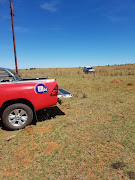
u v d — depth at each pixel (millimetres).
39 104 4219
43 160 2805
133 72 20344
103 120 4586
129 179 2314
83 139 3496
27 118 4133
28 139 3592
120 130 3877
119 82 12039
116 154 2934
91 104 6301
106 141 3398
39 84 4180
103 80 13867
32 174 2477
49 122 4559
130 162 2689
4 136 3760
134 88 9250
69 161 2744
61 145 3291
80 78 16641
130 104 6031
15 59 15898
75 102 6727
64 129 4047
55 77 18578
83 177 2373
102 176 2383
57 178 2373
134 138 3463
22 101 4328
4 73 5023
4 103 4117
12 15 14922
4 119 3896
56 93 4438
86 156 2881
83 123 4410
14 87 3945
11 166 2686
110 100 6777
